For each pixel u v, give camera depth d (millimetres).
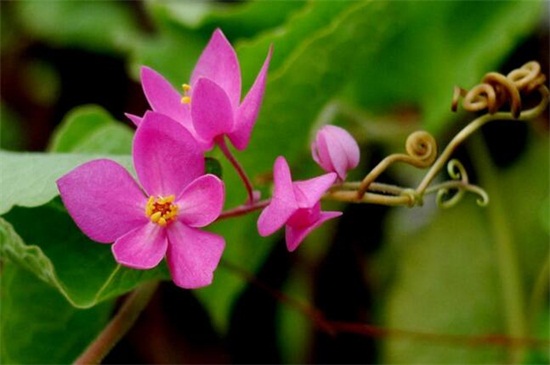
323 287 297
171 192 211
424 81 290
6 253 231
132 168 223
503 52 281
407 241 296
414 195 218
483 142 292
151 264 209
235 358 301
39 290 252
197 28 288
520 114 222
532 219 292
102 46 333
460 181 223
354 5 251
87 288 233
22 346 253
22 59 351
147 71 219
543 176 293
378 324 294
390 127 294
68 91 344
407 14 278
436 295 292
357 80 286
